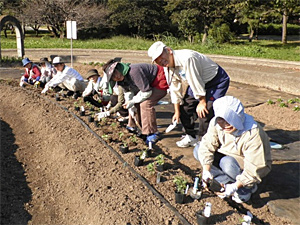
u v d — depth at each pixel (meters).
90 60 15.94
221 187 3.89
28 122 6.72
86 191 3.95
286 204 3.84
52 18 31.64
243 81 11.16
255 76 10.67
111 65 4.87
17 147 5.67
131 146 5.18
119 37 31.36
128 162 4.61
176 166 4.59
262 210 3.75
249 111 7.63
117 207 3.54
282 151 5.34
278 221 3.56
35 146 5.67
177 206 3.59
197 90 4.35
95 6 31.61
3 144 5.76
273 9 21.77
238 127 3.26
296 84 9.35
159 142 5.61
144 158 4.65
